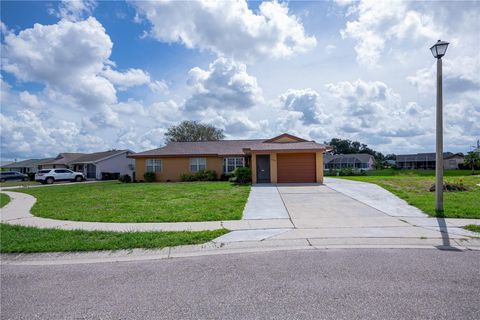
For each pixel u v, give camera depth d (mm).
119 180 27250
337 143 103688
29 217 9156
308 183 19312
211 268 4711
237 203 10812
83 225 7777
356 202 10844
